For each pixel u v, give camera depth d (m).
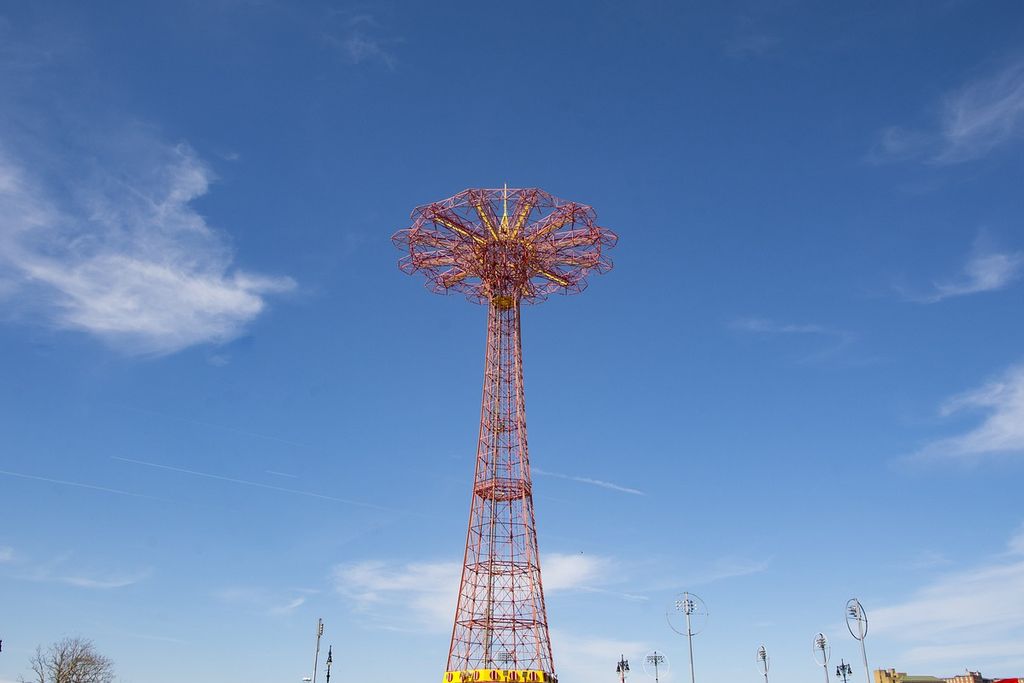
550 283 125.44
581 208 116.62
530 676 101.38
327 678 124.44
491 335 118.81
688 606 126.88
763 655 139.38
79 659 153.25
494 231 118.69
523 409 115.00
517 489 110.69
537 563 107.69
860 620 89.31
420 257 120.62
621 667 149.88
